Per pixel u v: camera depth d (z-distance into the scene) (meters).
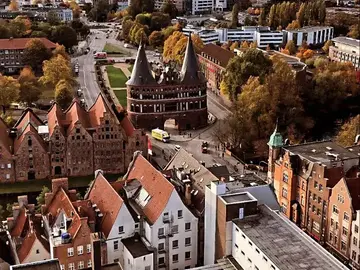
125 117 194.50
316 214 134.12
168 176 126.81
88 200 117.38
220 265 105.75
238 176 128.50
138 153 131.50
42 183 175.12
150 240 112.00
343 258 125.06
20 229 118.06
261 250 97.25
